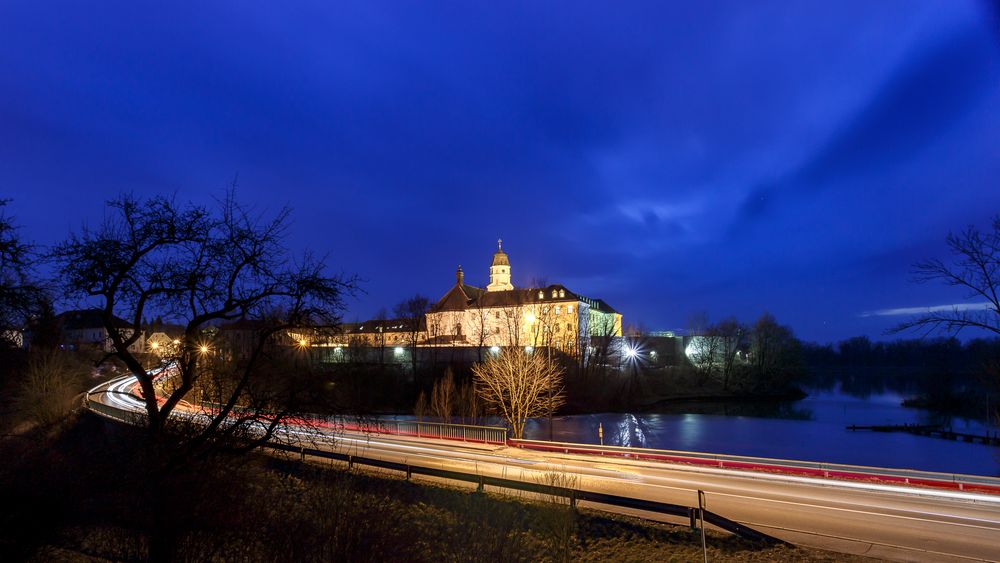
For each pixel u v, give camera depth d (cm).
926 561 1346
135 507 1002
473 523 1281
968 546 1444
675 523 1681
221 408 1442
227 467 1189
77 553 998
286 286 1402
